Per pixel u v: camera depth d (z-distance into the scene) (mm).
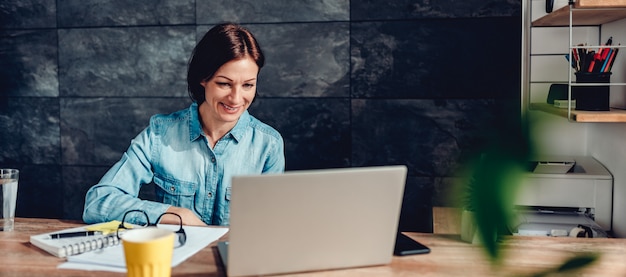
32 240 1479
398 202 1231
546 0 2514
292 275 1225
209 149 1981
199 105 1992
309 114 3006
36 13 3205
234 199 1117
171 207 1683
